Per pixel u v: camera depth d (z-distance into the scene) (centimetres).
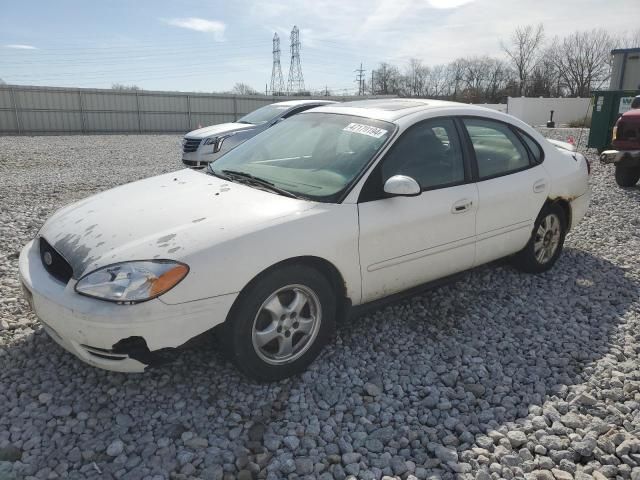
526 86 6191
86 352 272
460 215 376
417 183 329
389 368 329
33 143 2212
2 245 554
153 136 2984
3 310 387
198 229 285
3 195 877
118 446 251
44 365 319
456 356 346
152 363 270
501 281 465
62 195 893
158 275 261
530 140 452
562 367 336
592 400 295
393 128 361
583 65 5953
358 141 362
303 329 313
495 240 412
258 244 283
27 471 236
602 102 1341
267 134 430
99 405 284
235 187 348
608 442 261
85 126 3406
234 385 304
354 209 323
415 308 411
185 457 246
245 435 264
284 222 297
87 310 258
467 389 309
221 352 316
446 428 276
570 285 463
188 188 354
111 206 332
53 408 279
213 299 270
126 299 257
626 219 683
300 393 299
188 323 267
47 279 292
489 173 406
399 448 260
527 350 356
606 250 559
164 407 284
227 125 1151
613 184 937
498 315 404
